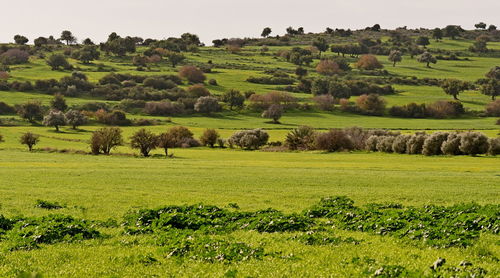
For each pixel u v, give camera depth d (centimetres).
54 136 14938
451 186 4988
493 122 18312
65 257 1884
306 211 3103
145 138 10656
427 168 7275
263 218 2614
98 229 2620
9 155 9694
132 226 2642
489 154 10200
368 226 2477
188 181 5509
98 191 4644
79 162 8212
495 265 1647
